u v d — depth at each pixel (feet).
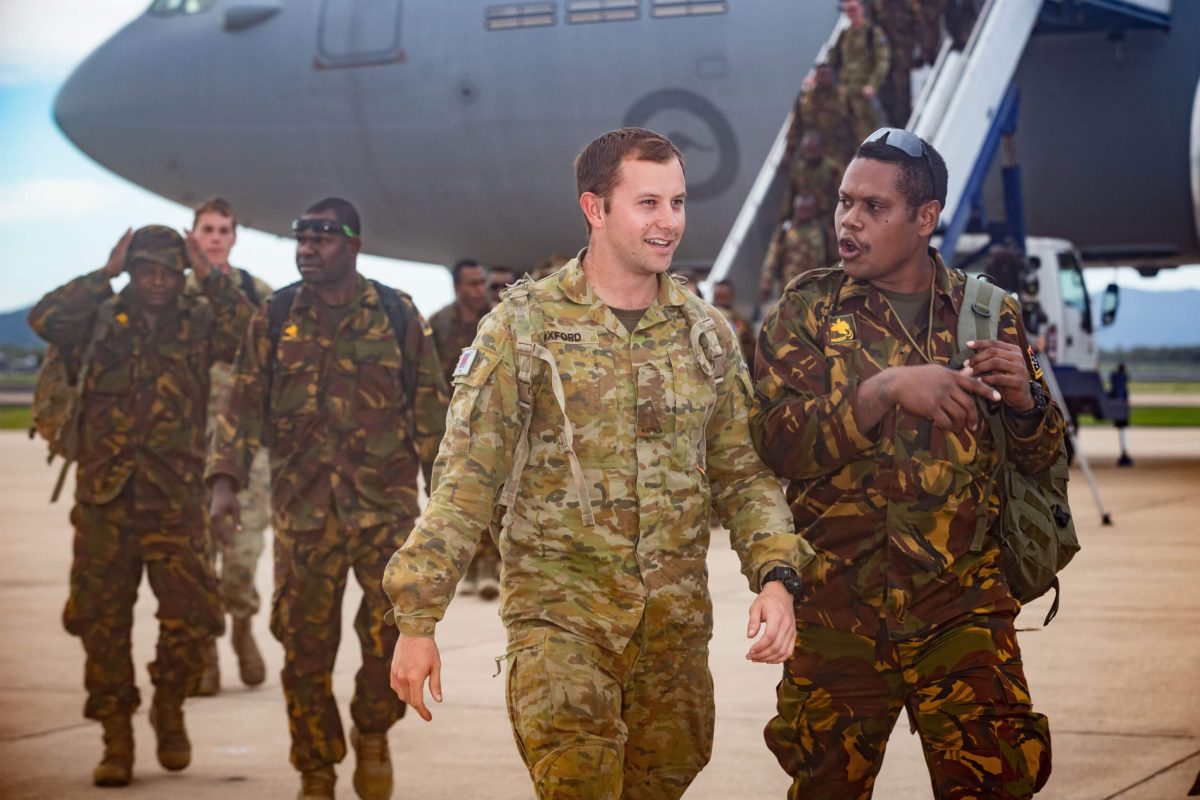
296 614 13.91
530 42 60.34
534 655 8.54
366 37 62.54
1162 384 337.31
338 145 64.08
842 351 9.51
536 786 8.43
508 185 62.69
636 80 59.36
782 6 58.08
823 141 36.50
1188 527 36.32
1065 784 13.97
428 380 14.46
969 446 9.21
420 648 8.23
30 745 16.76
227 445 14.30
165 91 65.82
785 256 36.60
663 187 8.70
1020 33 40.88
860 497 9.34
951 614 9.18
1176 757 14.94
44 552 36.96
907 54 40.14
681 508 8.80
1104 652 20.66
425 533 8.39
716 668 20.42
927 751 9.23
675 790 9.09
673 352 8.87
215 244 19.84
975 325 9.46
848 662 9.41
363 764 14.14
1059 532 9.45
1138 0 53.78
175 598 15.43
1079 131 58.29
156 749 16.01
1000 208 60.70
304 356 14.11
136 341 15.48
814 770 9.55
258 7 64.59
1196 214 46.80
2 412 171.22
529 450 8.76
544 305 8.80
